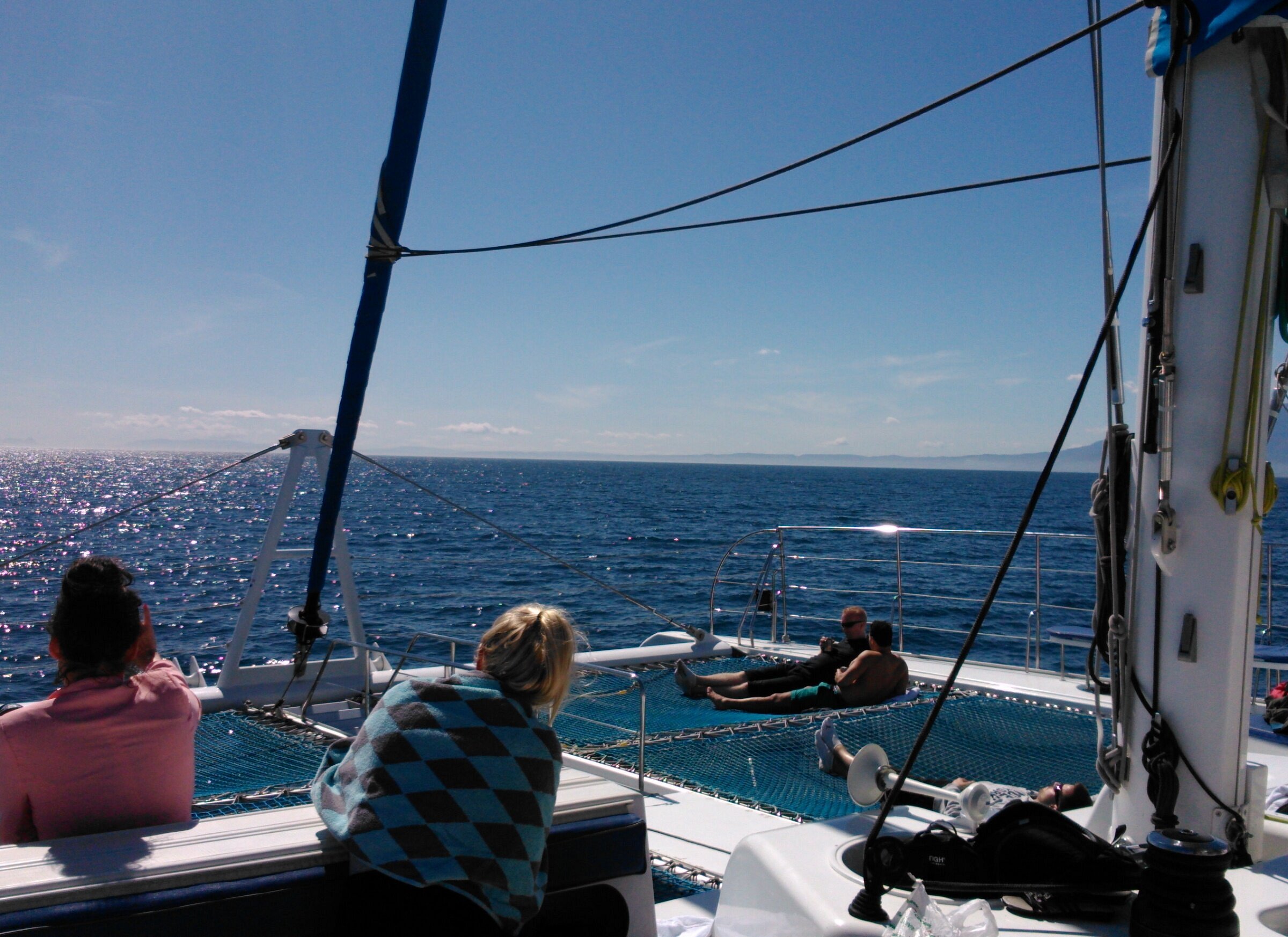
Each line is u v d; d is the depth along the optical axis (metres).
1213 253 2.56
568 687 2.39
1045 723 6.23
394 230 4.17
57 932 1.86
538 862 2.19
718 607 21.22
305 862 2.12
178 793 2.44
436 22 3.73
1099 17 2.99
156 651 2.68
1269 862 2.66
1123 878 2.35
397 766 2.15
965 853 2.50
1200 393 2.60
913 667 7.98
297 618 5.32
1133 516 2.82
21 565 27.11
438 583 25.08
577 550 35.97
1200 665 2.63
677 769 5.29
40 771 2.29
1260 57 2.46
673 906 3.59
